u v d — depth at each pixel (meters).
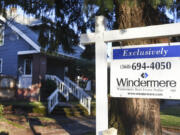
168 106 19.69
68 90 14.44
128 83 3.20
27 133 5.39
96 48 3.40
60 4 7.01
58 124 8.57
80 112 11.73
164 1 3.42
